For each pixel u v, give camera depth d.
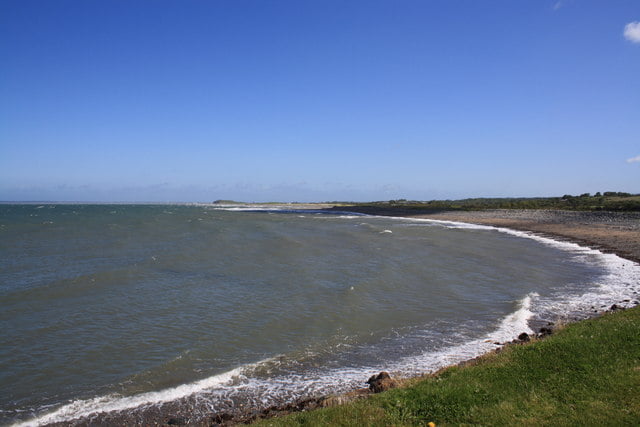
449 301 18.91
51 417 9.11
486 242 42.44
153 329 14.70
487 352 12.16
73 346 13.03
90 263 27.45
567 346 9.35
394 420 6.78
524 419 6.48
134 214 117.31
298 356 12.57
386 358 12.34
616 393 7.09
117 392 10.23
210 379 10.91
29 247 36.09
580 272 25.75
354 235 49.75
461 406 7.07
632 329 10.27
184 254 31.30
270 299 18.84
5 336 13.71
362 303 18.39
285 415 8.17
